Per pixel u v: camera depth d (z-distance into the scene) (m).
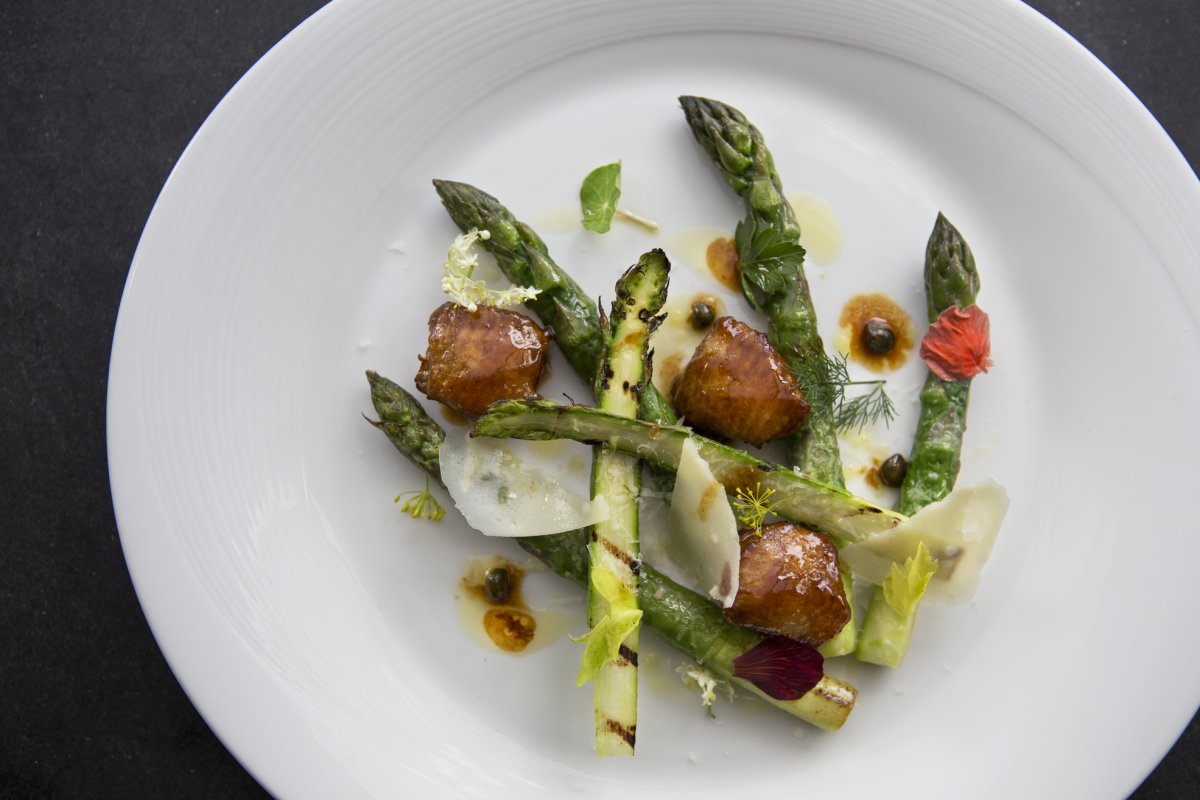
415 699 0.45
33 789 0.47
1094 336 0.46
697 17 0.46
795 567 0.43
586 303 0.46
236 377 0.45
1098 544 0.46
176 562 0.44
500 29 0.45
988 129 0.46
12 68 0.48
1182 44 0.48
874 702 0.45
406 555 0.46
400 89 0.45
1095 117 0.45
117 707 0.47
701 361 0.45
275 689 0.44
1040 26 0.45
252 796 0.47
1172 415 0.45
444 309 0.45
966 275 0.45
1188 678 0.45
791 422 0.44
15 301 0.47
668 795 0.45
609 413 0.44
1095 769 0.45
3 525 0.47
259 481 0.45
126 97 0.48
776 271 0.45
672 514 0.45
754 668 0.44
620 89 0.47
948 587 0.44
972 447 0.46
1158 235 0.45
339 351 0.46
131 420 0.44
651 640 0.45
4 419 0.47
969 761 0.45
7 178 0.48
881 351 0.46
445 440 0.45
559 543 0.45
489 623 0.46
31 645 0.47
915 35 0.46
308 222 0.45
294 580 0.45
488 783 0.45
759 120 0.47
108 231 0.48
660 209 0.47
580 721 0.45
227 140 0.45
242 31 0.48
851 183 0.47
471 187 0.46
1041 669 0.45
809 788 0.45
